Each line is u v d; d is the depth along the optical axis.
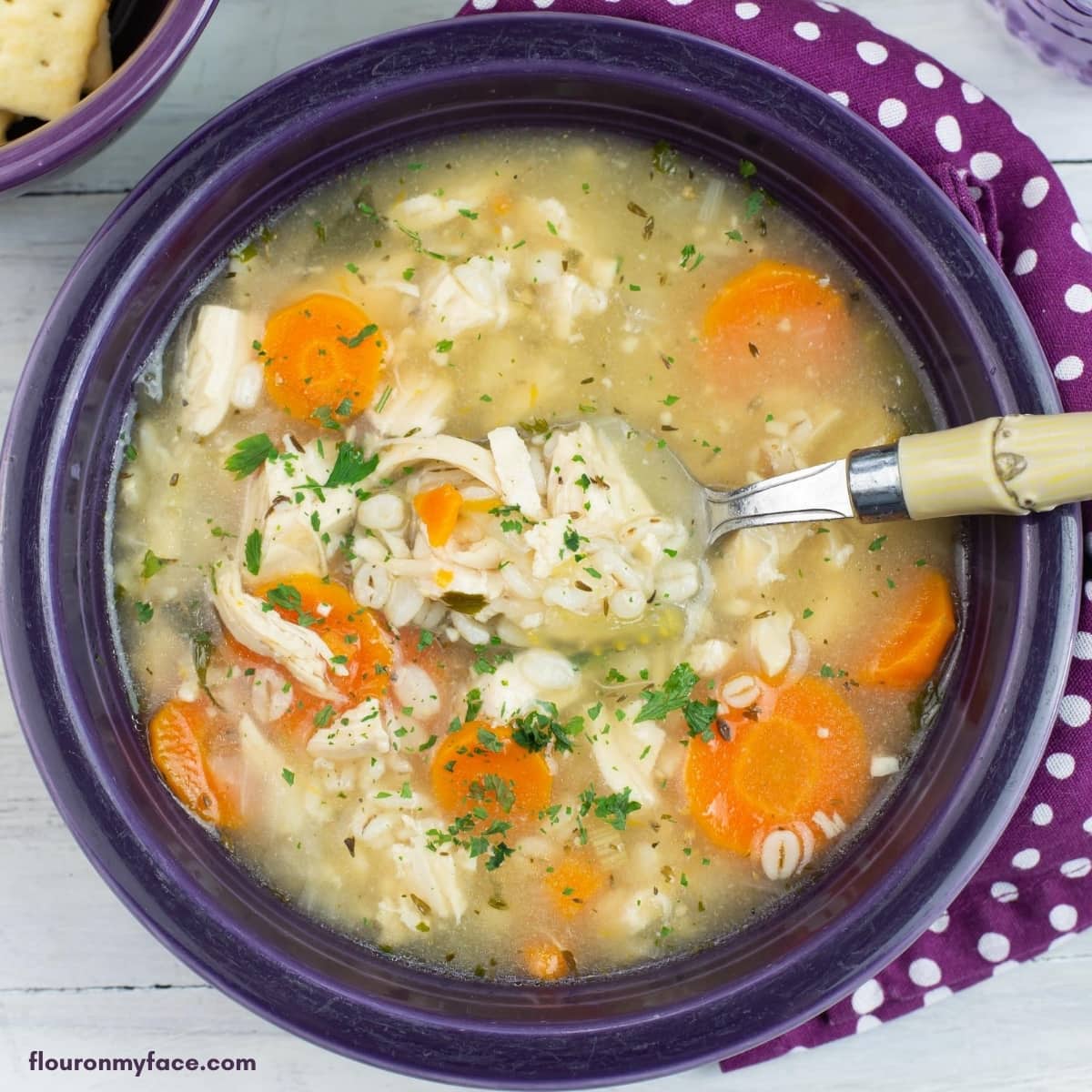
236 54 0.42
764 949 0.38
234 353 0.39
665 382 0.40
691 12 0.40
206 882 0.38
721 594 0.40
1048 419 0.35
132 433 0.39
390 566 0.39
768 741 0.39
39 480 0.38
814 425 0.40
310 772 0.39
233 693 0.39
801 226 0.40
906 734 0.39
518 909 0.39
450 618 0.39
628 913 0.39
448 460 0.39
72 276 0.38
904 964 0.42
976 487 0.36
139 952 0.42
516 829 0.40
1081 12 0.41
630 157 0.40
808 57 0.40
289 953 0.38
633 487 0.40
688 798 0.40
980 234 0.40
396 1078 0.42
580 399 0.40
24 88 0.37
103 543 0.39
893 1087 0.43
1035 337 0.38
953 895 0.38
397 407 0.40
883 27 0.43
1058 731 0.40
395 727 0.39
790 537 0.40
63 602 0.38
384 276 0.40
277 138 0.38
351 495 0.39
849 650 0.39
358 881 0.39
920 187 0.38
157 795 0.38
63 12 0.37
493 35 0.38
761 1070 0.43
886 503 0.37
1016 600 0.38
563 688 0.39
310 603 0.39
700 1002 0.38
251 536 0.39
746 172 0.39
